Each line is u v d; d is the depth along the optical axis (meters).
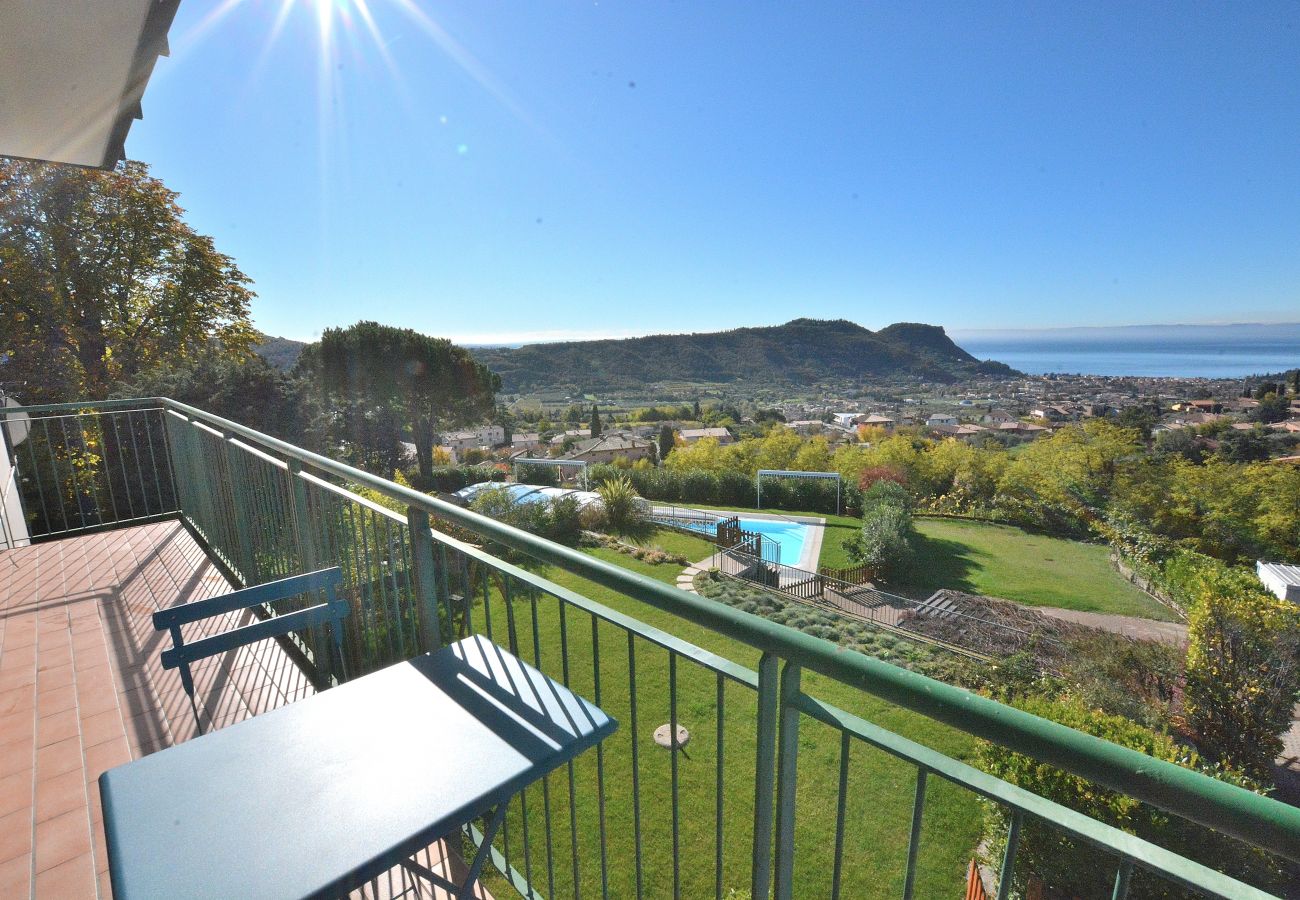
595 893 4.38
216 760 1.07
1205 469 21.20
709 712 6.58
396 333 22.77
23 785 1.85
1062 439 24.55
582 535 16.52
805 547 19.72
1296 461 21.61
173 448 4.30
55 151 2.43
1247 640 7.30
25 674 2.43
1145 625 14.07
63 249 12.18
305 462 2.33
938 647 10.91
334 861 0.85
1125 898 0.65
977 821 5.14
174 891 0.80
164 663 1.48
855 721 0.88
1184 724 7.65
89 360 13.05
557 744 1.10
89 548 3.77
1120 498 21.69
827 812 5.30
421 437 24.31
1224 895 0.58
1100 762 0.63
